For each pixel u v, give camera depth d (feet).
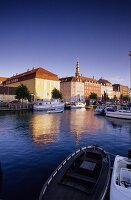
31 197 26.45
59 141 61.26
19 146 54.70
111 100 338.54
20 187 29.30
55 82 284.41
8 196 26.66
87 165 29.60
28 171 35.76
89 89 375.66
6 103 185.06
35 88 259.80
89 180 25.31
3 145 55.72
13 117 129.59
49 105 184.75
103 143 60.39
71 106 239.50
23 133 73.97
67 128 87.81
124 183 24.76
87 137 68.59
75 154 34.76
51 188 23.36
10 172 35.19
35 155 45.96
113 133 77.66
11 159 42.83
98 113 168.76
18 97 201.05
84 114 165.17
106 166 30.04
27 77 278.46
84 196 21.98
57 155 46.16
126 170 27.25
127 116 128.67
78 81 354.13
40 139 63.82
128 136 71.72
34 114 155.63
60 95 255.09
